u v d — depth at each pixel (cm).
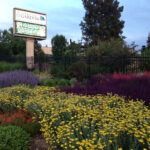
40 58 1407
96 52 1226
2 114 464
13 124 386
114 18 2662
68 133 261
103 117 307
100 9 2686
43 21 1708
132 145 232
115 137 237
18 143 298
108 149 225
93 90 637
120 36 2711
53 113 354
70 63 1189
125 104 415
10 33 2480
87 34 2708
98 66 1062
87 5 2705
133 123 270
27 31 1612
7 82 849
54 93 570
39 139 352
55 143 313
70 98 477
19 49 2330
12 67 1391
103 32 2600
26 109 477
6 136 298
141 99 480
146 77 706
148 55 1120
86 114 340
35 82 898
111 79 775
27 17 1600
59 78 1035
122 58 943
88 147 225
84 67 1011
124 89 594
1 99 502
